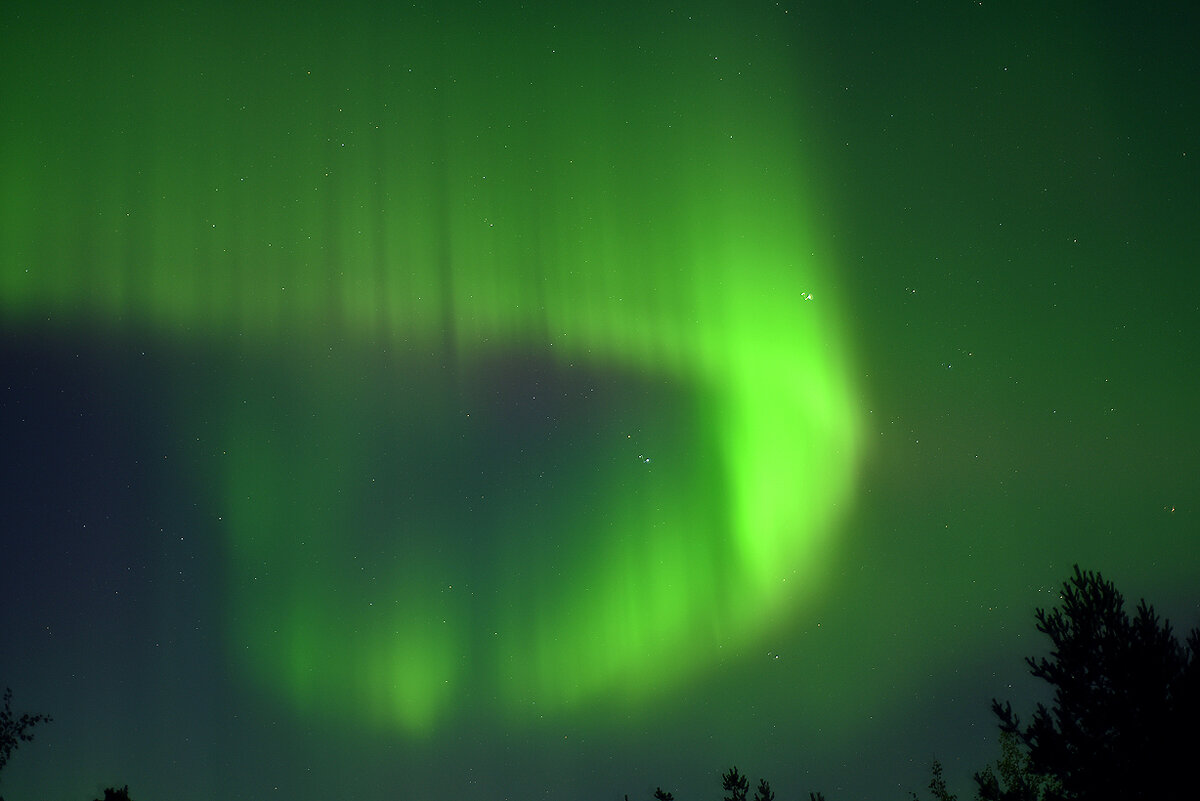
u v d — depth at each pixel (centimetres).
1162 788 454
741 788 614
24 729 892
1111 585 504
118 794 652
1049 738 491
